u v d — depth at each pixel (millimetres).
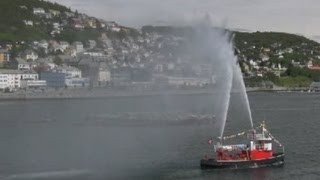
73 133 171750
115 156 118375
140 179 94062
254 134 103875
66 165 106750
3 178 94188
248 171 98688
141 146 135250
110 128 188625
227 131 173875
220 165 99750
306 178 95312
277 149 129250
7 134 167750
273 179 93812
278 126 188375
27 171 100812
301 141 144250
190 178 94062
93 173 99125
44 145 139250
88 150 129000
